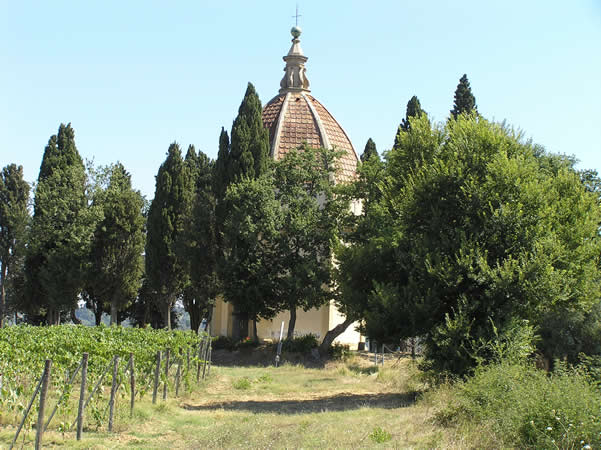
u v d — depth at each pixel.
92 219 48.66
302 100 52.47
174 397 22.94
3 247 54.69
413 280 23.34
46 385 12.98
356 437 14.48
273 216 40.16
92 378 18.34
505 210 22.25
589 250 23.34
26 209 55.88
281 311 42.91
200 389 25.84
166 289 47.72
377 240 27.28
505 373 15.48
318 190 41.88
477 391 15.20
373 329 23.23
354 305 25.12
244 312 41.31
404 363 31.30
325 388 27.91
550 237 22.50
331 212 41.47
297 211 40.97
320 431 15.52
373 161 40.59
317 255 41.81
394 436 14.55
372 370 36.25
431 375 22.58
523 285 21.53
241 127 42.62
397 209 25.12
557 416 12.42
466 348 21.59
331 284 40.03
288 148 49.84
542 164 32.47
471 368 20.83
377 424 16.17
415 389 23.73
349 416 18.34
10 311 55.34
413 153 26.27
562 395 12.92
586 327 31.23
